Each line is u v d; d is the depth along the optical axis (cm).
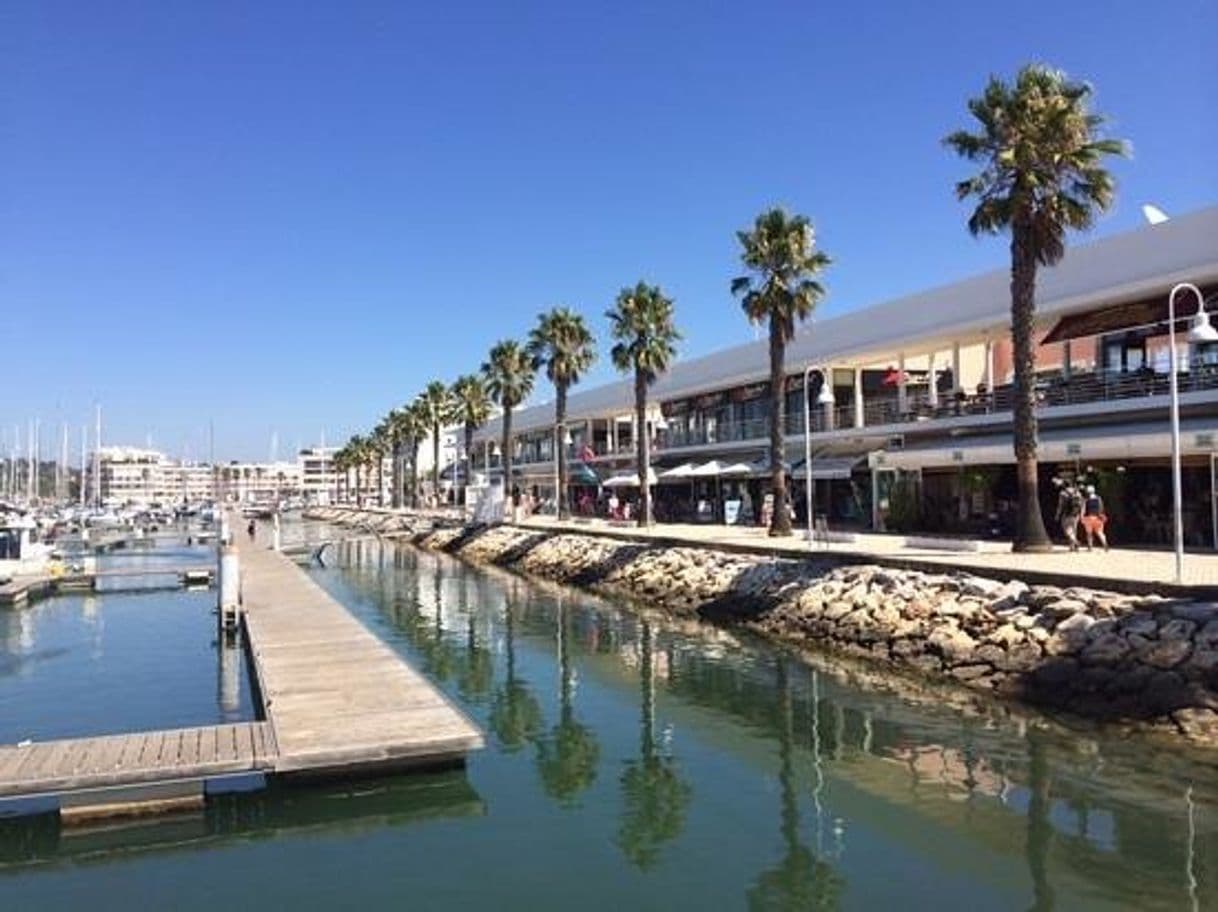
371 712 1664
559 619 3478
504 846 1271
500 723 1939
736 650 2706
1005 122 2781
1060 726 1761
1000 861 1184
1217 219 3116
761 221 4131
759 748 1703
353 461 18488
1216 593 1862
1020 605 2211
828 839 1273
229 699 2252
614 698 2148
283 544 7569
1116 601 2016
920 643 2339
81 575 4688
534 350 6888
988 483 4012
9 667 2675
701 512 6544
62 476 14000
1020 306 2856
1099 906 1062
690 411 7250
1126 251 3484
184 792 1378
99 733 1934
